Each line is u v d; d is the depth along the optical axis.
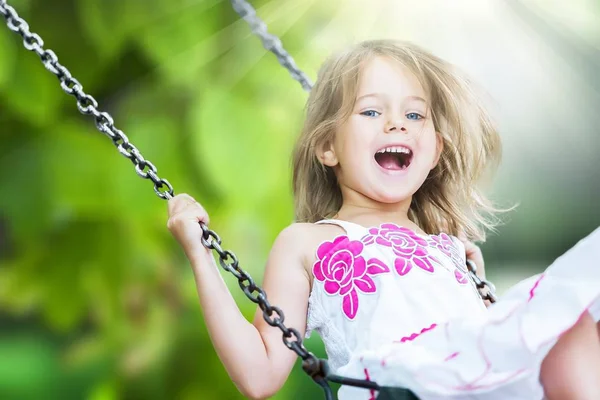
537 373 3.09
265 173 5.34
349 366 3.34
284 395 7.20
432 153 3.89
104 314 5.91
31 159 5.61
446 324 3.20
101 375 6.12
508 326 3.09
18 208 5.58
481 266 4.25
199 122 5.34
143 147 5.46
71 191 5.52
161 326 6.05
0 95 5.66
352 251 3.67
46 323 5.97
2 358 11.12
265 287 3.73
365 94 3.84
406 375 3.15
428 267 3.65
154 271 5.95
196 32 5.79
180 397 6.14
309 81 4.84
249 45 5.74
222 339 3.54
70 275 5.82
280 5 5.89
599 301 3.23
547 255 17.42
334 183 4.11
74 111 5.93
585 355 3.21
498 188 12.59
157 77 5.70
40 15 5.90
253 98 5.52
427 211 4.21
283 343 3.51
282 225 5.40
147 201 5.46
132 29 5.80
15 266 5.82
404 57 3.92
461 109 4.02
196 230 3.59
